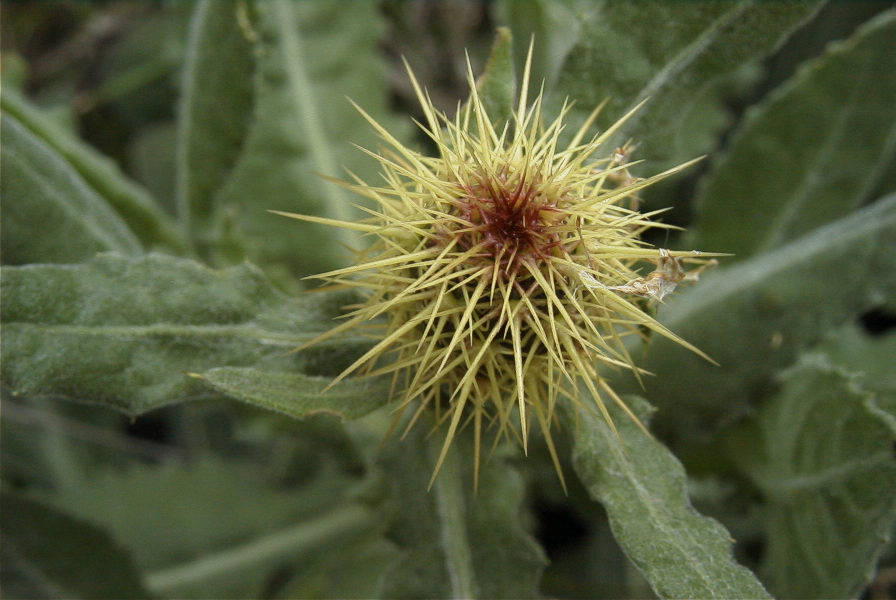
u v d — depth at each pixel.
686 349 0.37
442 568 0.35
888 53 0.39
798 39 0.44
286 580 0.42
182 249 0.41
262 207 0.41
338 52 0.42
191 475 0.42
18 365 0.32
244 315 0.34
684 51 0.36
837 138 0.40
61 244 0.36
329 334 0.32
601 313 0.32
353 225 0.32
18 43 0.52
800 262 0.38
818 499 0.35
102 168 0.40
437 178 0.32
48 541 0.37
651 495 0.33
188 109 0.38
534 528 0.40
